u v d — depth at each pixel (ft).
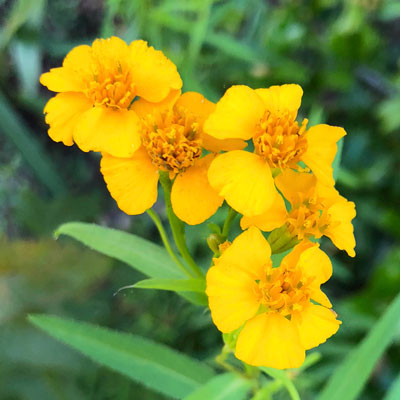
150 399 0.51
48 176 0.74
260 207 0.33
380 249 0.68
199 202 0.34
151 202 0.34
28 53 0.68
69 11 0.72
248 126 0.34
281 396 0.49
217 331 0.54
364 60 0.69
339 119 0.70
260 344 0.33
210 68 0.64
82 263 0.55
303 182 0.35
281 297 0.33
